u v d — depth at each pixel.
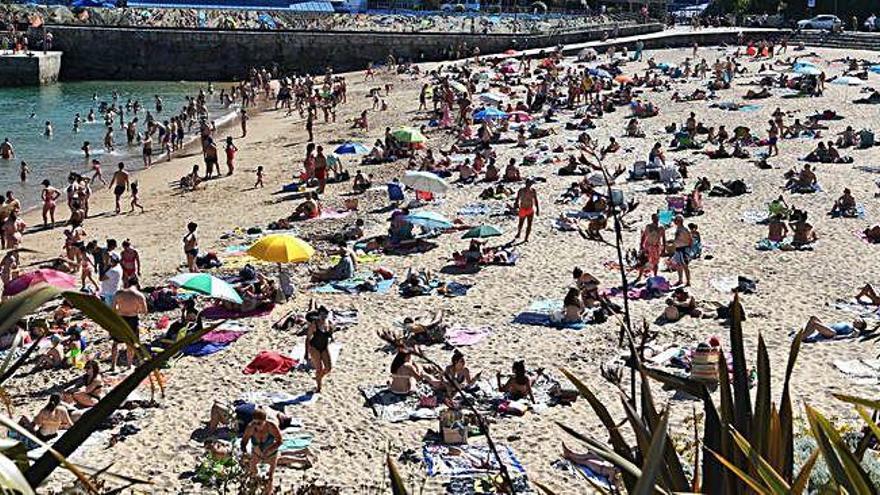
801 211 28.75
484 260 26.27
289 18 94.25
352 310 22.75
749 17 100.81
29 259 30.27
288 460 15.17
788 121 49.59
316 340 17.84
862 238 28.19
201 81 89.12
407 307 22.98
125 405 17.14
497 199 34.09
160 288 23.95
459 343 20.53
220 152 49.97
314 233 30.88
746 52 77.12
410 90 70.81
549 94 57.56
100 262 25.12
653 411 4.92
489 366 19.23
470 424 16.08
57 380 18.34
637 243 28.22
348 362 19.48
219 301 22.89
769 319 21.59
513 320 21.92
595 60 78.50
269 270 26.59
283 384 18.36
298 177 41.31
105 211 37.06
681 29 94.94
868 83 60.84
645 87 62.69
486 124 46.50
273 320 22.03
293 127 58.38
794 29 90.75
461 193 35.34
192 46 89.06
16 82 81.81
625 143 44.62
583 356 19.67
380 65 85.69
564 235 29.05
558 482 14.57
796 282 24.25
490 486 14.29
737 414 4.83
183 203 37.81
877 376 18.12
